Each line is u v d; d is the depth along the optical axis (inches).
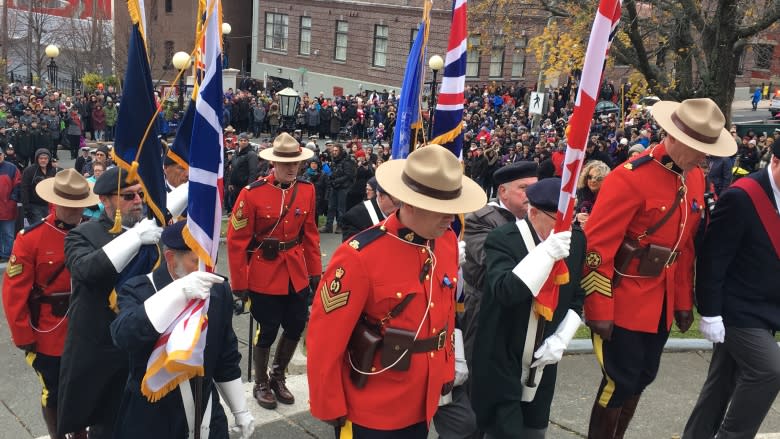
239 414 145.4
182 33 1793.8
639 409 221.3
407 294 131.0
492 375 150.6
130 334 125.2
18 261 193.6
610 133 989.8
